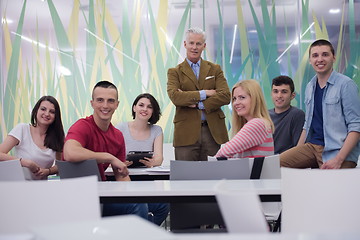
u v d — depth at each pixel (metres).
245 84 2.78
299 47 6.14
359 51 6.05
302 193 1.18
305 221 1.17
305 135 3.84
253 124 2.60
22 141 3.38
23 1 6.54
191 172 2.11
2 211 1.11
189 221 1.81
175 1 6.35
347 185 1.15
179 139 4.15
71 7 6.49
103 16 6.43
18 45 6.52
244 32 6.23
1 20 6.54
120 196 1.60
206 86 4.25
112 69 6.40
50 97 3.45
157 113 3.92
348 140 3.21
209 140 4.16
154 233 0.65
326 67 3.39
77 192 1.14
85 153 2.54
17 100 6.48
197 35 4.28
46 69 6.48
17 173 2.16
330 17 6.12
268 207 2.60
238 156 2.69
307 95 3.61
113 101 2.79
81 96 6.42
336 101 3.33
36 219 1.11
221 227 2.20
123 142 2.97
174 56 6.33
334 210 1.15
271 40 6.19
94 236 0.65
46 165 3.40
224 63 6.24
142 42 6.37
